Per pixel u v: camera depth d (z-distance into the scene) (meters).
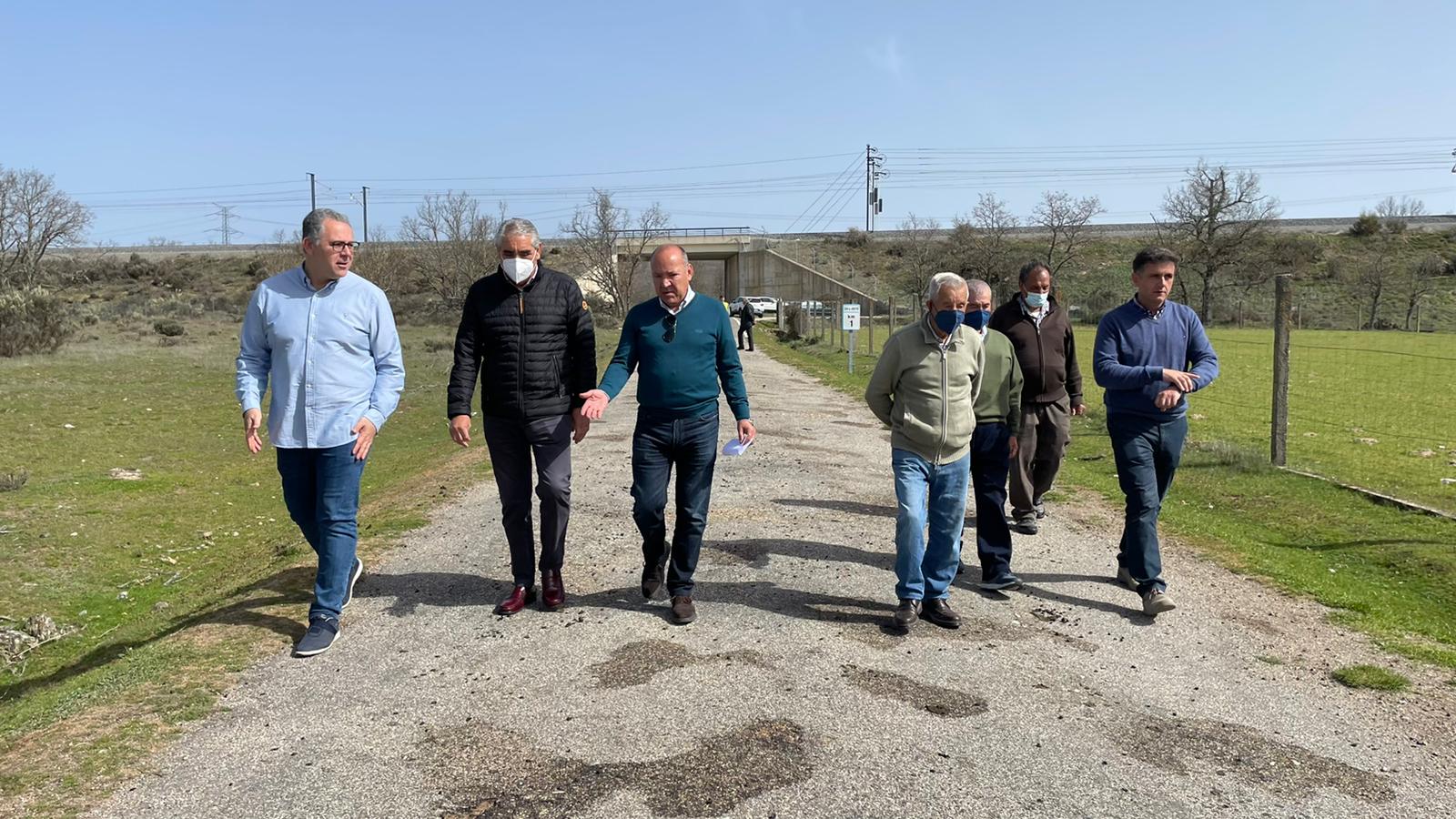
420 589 5.52
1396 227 69.12
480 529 7.03
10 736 3.71
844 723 3.82
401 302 54.03
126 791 3.22
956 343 4.82
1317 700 4.18
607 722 3.80
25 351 26.41
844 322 22.19
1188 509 8.19
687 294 4.82
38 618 6.73
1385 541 6.95
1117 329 5.24
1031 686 4.25
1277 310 9.60
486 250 51.41
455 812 3.12
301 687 4.11
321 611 4.60
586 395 4.64
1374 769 3.55
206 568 8.27
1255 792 3.36
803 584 5.65
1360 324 49.00
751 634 4.80
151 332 36.12
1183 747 3.69
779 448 11.06
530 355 4.82
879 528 7.12
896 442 4.97
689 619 4.94
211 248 81.25
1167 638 4.93
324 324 4.55
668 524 7.11
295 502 4.75
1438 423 13.98
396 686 4.13
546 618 5.02
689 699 4.02
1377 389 18.67
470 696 4.03
